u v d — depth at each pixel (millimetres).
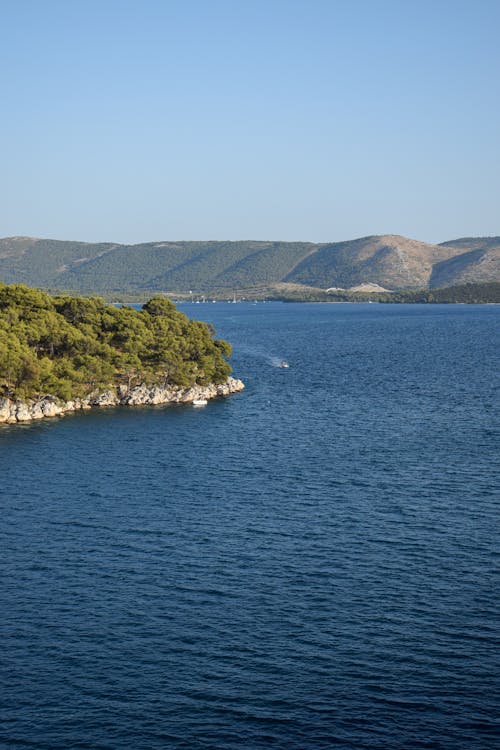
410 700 47094
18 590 61375
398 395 160750
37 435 120000
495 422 128375
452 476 93688
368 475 94625
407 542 71562
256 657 51719
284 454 106250
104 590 61469
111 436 119250
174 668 50438
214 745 43156
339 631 55000
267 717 45562
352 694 47719
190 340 167750
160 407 147875
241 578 63719
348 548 70188
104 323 167500
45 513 80000
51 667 50531
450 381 182750
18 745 43156
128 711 46125
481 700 47062
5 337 139625
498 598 59906
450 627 55500
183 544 71250
